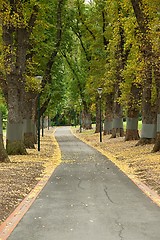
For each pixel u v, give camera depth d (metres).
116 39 36.53
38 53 33.00
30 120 32.25
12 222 8.99
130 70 30.86
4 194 11.87
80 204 10.96
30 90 31.50
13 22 22.17
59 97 45.41
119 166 20.28
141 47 21.08
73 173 17.67
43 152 28.61
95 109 60.25
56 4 35.19
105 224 8.72
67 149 33.44
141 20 22.00
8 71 23.66
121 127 42.44
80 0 49.62
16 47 26.61
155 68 20.92
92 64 46.50
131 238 7.63
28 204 11.00
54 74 41.41
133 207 10.52
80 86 62.00
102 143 37.50
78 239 7.57
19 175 15.96
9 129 25.53
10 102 25.27
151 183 14.19
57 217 9.42
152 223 8.80
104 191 13.04
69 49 43.34
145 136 29.06
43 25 28.55
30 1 25.66
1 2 21.44
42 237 7.75
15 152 25.64
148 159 20.86
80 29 50.28
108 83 40.31
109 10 36.66
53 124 117.25
